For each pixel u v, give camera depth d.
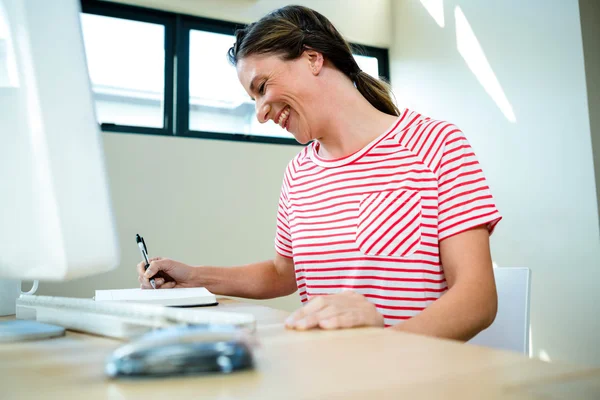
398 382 0.28
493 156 2.58
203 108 2.67
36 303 0.63
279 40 1.03
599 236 2.09
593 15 2.24
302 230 1.09
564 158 2.24
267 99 1.06
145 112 2.55
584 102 2.17
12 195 0.44
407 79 3.14
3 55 0.43
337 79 1.08
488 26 2.63
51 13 0.42
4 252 0.46
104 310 0.50
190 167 2.47
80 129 0.42
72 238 0.41
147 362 0.29
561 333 2.21
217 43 2.74
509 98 2.50
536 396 0.25
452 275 0.89
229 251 2.51
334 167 1.08
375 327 0.51
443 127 1.02
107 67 2.49
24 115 0.41
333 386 0.27
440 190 0.95
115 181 2.31
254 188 2.60
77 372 0.32
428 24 3.00
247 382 0.28
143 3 2.54
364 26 3.16
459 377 0.29
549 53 2.32
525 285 1.06
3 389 0.28
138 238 1.22
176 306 0.89
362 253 0.99
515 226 2.45
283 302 2.59
